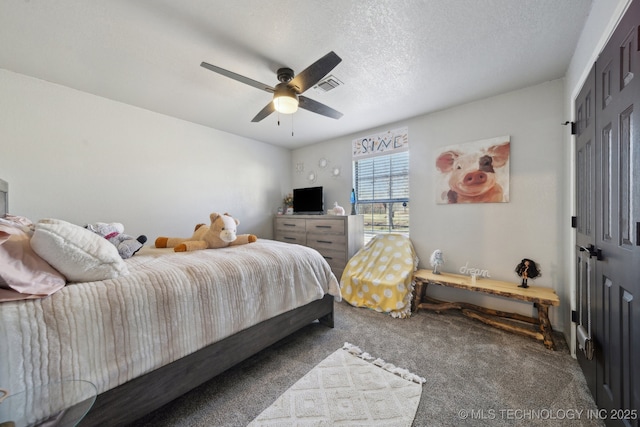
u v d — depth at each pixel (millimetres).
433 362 1735
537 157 2309
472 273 2643
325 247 3506
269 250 2010
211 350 1396
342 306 2816
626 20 1004
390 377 1572
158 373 1184
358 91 2395
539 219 2314
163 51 1801
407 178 3232
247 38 1663
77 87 2322
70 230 1163
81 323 986
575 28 1563
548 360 1754
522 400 1378
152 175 2883
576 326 1771
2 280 903
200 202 3324
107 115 2549
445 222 2859
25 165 2123
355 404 1352
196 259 1670
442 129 2852
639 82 900
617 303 1094
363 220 3596
